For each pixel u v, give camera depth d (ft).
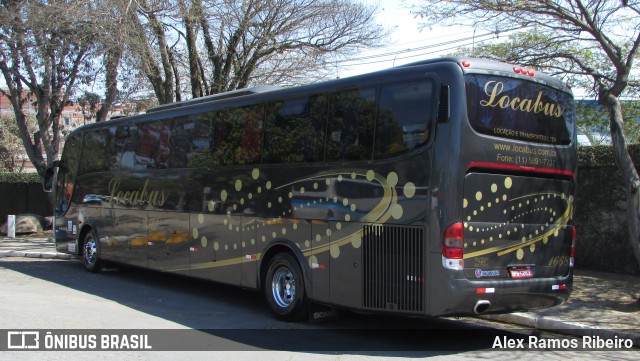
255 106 30.71
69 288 38.01
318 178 26.53
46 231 75.46
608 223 38.86
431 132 22.27
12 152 124.57
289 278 28.25
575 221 40.55
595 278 36.91
